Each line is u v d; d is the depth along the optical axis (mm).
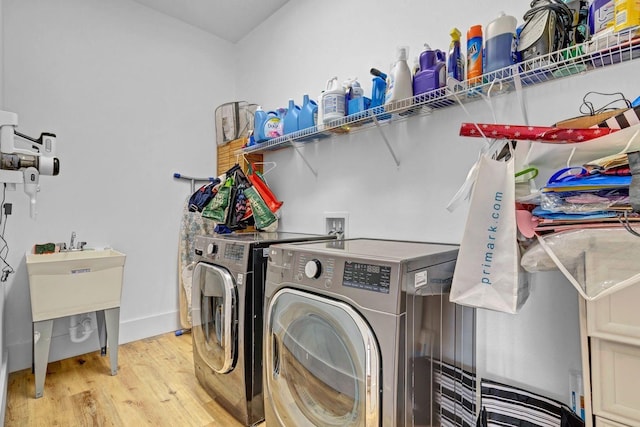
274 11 2768
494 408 1354
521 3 1365
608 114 996
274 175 2686
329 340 1161
